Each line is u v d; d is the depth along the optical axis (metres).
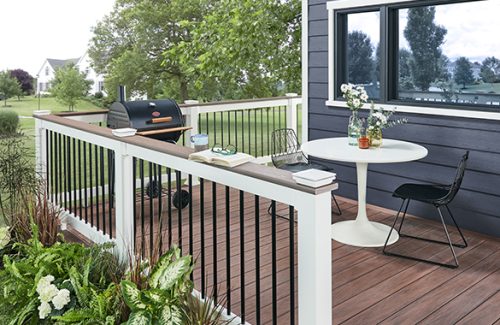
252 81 9.69
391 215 4.92
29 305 2.79
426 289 3.28
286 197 2.22
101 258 3.19
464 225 4.47
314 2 5.48
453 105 4.48
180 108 5.66
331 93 5.42
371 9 4.98
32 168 4.28
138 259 2.82
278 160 4.95
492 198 4.26
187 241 4.03
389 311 2.98
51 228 3.84
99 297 2.60
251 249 3.95
